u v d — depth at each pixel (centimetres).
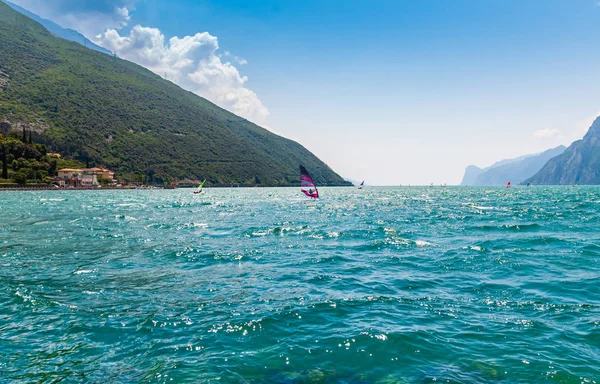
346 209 5041
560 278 1307
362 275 1402
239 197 9769
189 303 1086
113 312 1009
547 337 817
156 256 1802
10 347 796
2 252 1900
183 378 661
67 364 720
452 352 752
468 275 1377
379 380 653
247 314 980
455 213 4081
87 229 2839
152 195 11038
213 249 1983
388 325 894
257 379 658
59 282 1326
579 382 636
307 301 1086
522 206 5181
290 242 2206
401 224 3053
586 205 5250
